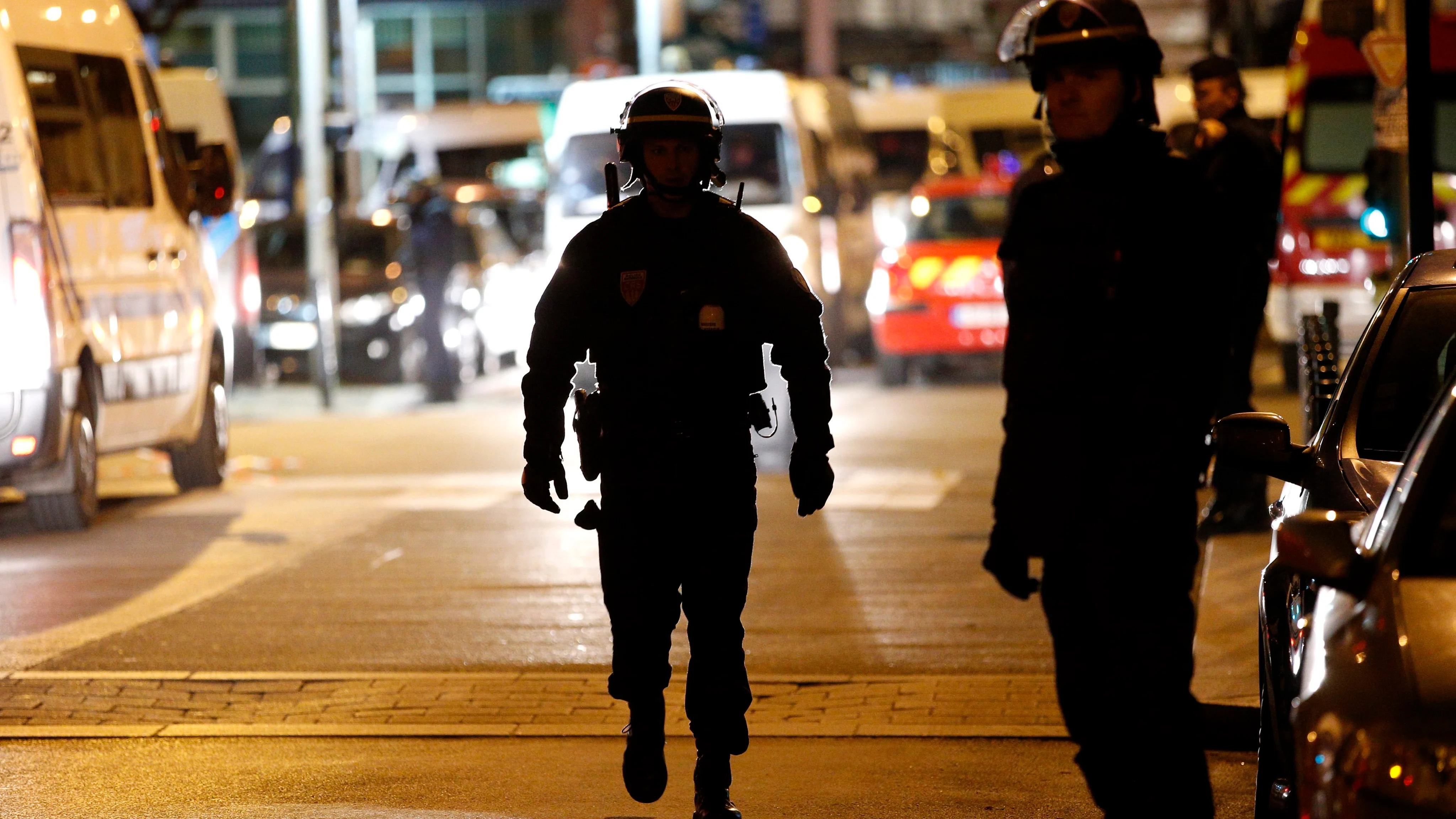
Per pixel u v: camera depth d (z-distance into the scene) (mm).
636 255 14641
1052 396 15484
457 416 54219
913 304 57000
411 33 135625
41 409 30547
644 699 14961
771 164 56125
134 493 38344
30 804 16688
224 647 23031
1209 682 19031
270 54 132875
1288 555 11484
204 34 133000
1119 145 15609
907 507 33562
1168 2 124062
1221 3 92500
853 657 22125
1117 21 15508
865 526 31500
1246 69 85438
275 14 132375
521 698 20422
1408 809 9789
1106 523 15312
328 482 39031
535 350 14836
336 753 18422
